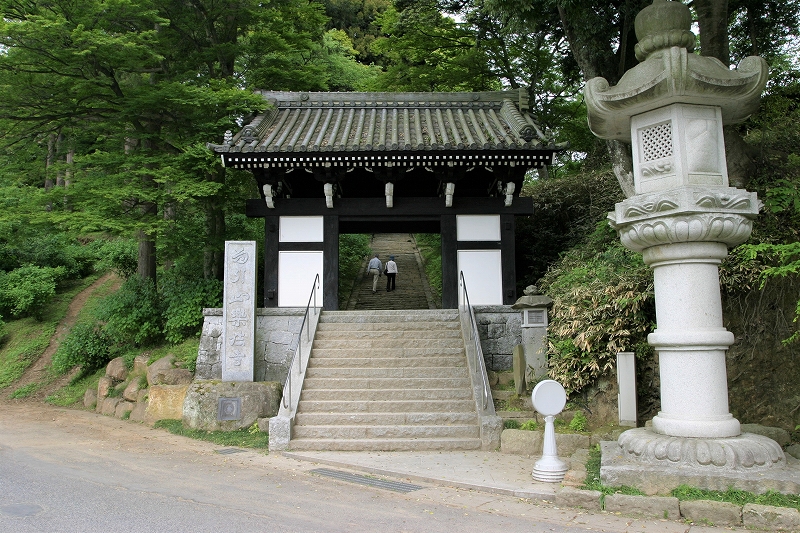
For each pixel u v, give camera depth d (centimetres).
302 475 712
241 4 1431
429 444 838
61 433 1010
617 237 1202
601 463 614
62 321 1888
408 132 1277
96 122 1326
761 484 540
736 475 550
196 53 1457
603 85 655
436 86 2048
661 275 639
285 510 562
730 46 1265
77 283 2209
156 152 1301
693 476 557
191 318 1273
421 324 1163
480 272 1252
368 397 955
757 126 1137
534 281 1468
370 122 1374
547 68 1877
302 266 1250
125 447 891
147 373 1197
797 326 827
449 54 1972
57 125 1284
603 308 891
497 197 1266
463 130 1317
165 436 988
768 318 852
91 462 777
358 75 2942
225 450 872
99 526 502
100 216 1158
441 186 1268
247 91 1255
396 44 1953
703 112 630
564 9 1076
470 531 505
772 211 854
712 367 604
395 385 984
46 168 1317
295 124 1373
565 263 1260
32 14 1091
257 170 1204
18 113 1218
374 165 1191
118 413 1193
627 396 827
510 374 1084
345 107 1492
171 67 1431
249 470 738
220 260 1463
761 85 609
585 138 1908
